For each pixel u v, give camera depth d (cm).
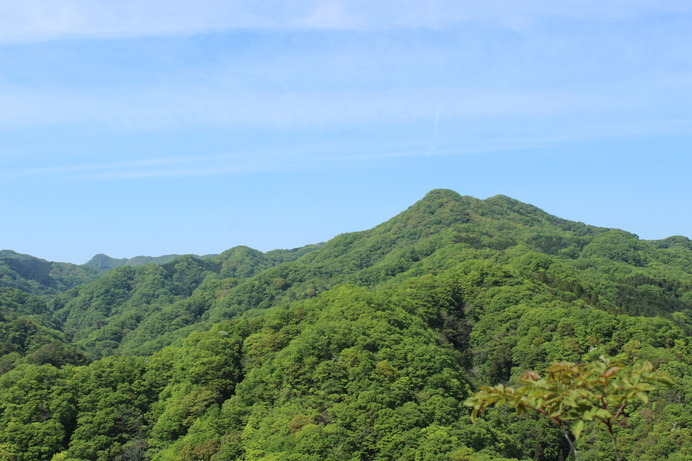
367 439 7081
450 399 7956
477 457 6550
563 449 8488
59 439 8069
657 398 8094
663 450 7169
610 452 7675
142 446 8238
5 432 7838
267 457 6688
